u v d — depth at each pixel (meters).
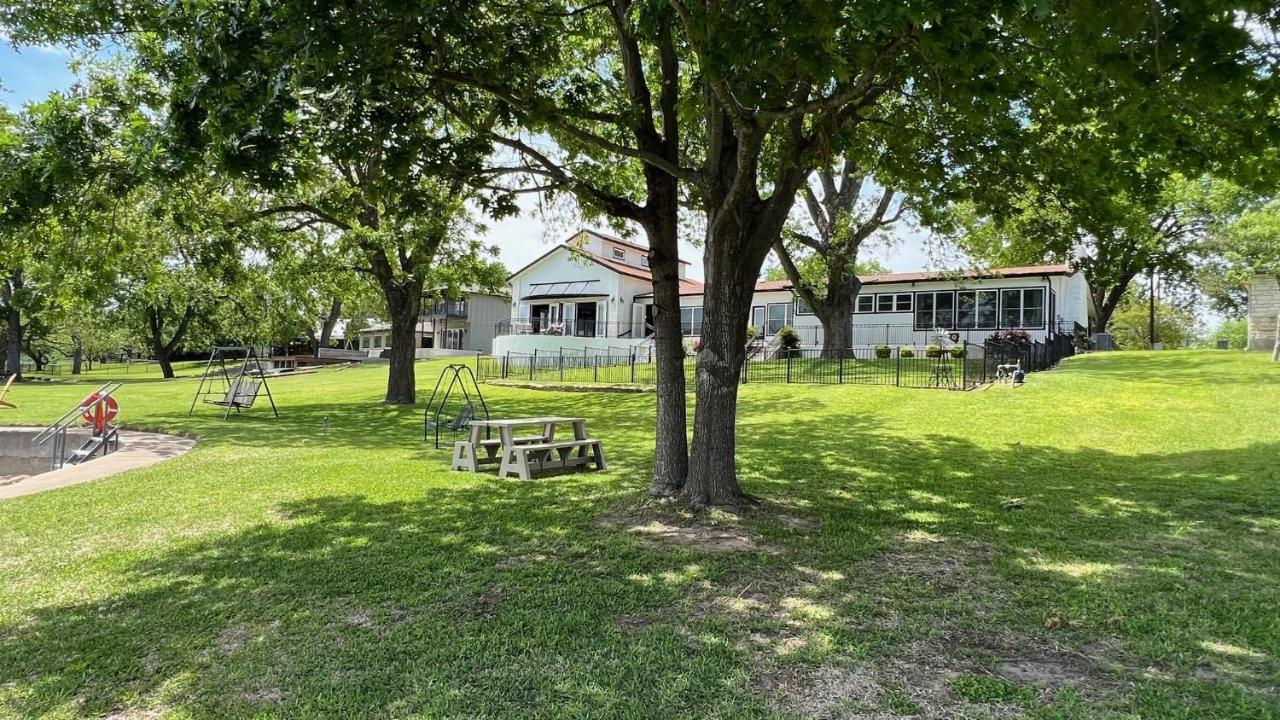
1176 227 34.31
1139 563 5.03
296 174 6.70
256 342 47.81
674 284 7.28
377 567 5.11
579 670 3.41
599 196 7.18
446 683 3.30
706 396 6.76
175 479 8.87
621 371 26.67
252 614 4.25
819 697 3.12
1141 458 9.15
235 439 13.12
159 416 17.91
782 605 4.26
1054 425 11.81
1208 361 19.78
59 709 3.15
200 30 4.98
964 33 4.04
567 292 38.28
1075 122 6.31
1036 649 3.62
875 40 4.83
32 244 6.94
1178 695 3.12
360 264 19.05
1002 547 5.47
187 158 5.36
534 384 23.14
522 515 6.69
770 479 8.27
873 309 30.98
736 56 4.57
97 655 3.70
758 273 6.91
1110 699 3.08
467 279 19.86
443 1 5.59
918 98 7.29
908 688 3.20
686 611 4.18
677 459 7.22
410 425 15.60
